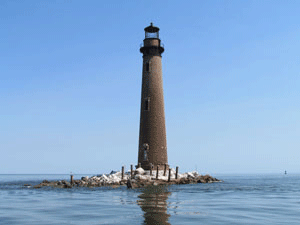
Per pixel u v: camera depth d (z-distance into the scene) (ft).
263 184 204.03
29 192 127.54
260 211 62.90
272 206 72.13
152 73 180.86
